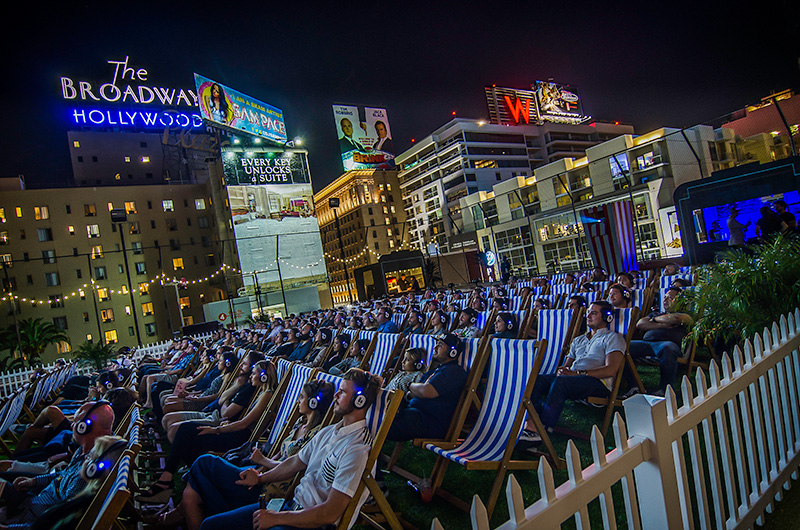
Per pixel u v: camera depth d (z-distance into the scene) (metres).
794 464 2.63
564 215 41.53
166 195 43.75
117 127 48.19
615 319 4.44
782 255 3.77
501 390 3.51
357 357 6.84
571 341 5.38
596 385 3.86
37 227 37.28
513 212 48.47
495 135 70.31
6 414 6.02
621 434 1.76
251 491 2.90
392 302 16.41
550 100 84.69
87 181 45.97
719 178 16.66
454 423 3.51
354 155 69.81
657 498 1.80
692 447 1.96
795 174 14.89
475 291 11.56
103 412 3.10
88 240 39.09
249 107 50.31
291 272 47.41
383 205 75.44
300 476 2.89
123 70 48.84
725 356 2.28
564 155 73.88
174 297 41.81
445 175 69.56
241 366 5.25
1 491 3.06
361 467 2.41
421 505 3.23
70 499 2.72
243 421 4.29
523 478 3.37
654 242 36.59
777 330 2.69
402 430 3.42
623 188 39.56
